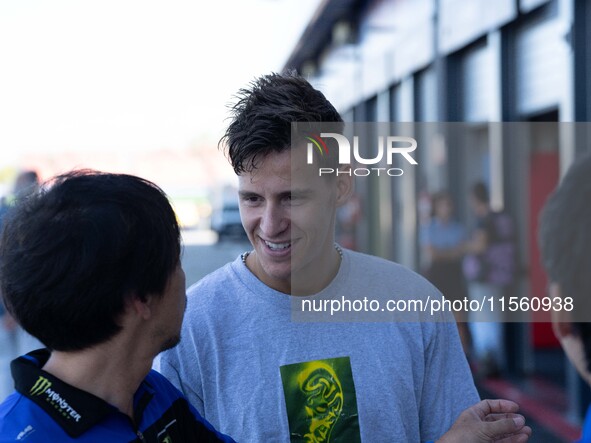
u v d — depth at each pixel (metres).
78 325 1.43
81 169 1.54
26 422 1.39
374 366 1.95
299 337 1.96
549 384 6.35
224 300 2.01
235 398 1.94
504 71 6.60
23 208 1.46
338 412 1.93
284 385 1.93
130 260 1.44
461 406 2.04
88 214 1.42
